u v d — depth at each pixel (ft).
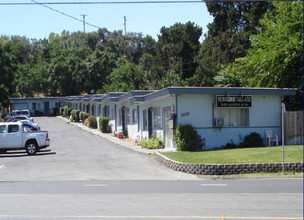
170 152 64.03
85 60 230.68
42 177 50.03
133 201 31.71
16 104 226.58
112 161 62.59
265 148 59.47
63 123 165.89
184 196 33.63
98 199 32.91
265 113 71.92
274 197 32.37
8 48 297.12
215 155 55.36
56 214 27.37
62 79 231.71
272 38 83.20
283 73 82.02
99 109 140.15
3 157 73.26
